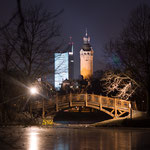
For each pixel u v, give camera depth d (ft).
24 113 108.68
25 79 90.58
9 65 77.87
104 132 69.51
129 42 112.88
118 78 127.13
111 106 142.20
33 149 37.22
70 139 50.57
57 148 38.42
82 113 269.03
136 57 112.27
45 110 131.34
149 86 114.42
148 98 116.06
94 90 250.57
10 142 45.03
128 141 47.75
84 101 142.72
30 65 83.35
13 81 89.97
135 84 127.65
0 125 89.35
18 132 65.31
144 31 111.14
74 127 94.68
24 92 98.02
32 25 77.71
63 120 221.25
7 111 99.14
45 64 87.97
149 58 110.83
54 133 64.54
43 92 126.93
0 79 87.81
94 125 113.70
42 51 83.25
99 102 143.23
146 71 112.06
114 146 40.75
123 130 78.79
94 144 43.21
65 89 283.38
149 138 53.42
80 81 305.73
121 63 116.57
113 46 116.98
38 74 90.33
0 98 94.02
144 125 100.27
